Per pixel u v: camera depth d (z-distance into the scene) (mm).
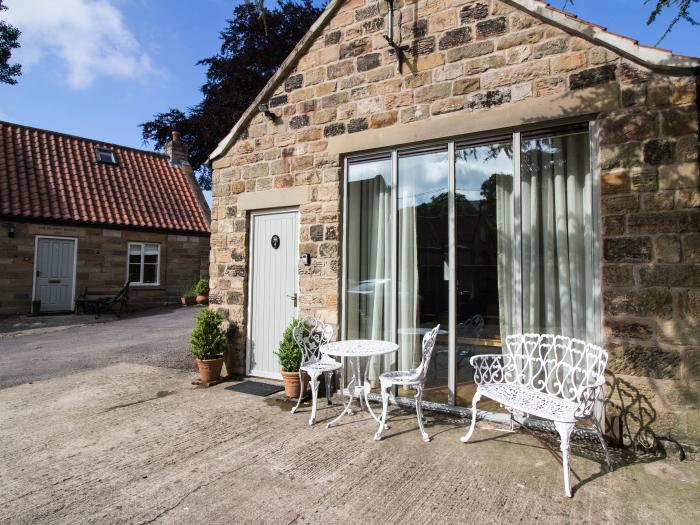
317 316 5457
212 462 3598
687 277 3564
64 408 4984
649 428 3635
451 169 4707
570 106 4031
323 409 4836
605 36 3869
